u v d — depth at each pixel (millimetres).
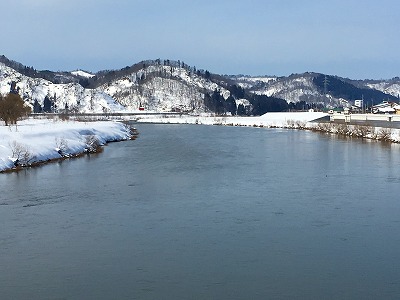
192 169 50312
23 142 57125
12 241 26234
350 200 35250
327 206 33531
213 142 82375
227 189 39562
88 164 54375
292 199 35688
